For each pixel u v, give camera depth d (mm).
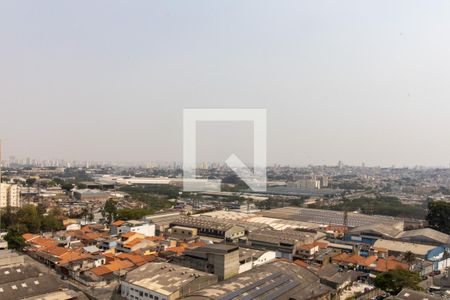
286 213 190250
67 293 74938
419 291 74938
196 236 131500
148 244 112312
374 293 83500
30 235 124062
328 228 153000
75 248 111688
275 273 79875
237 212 190750
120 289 76875
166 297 67500
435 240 131250
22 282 74312
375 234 136500
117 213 166125
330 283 82062
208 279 76188
